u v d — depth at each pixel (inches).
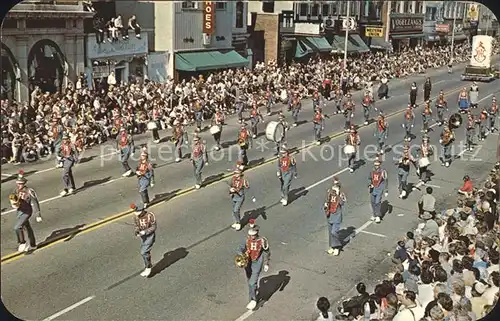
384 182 656.4
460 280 380.2
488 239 456.1
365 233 627.5
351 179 831.7
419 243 489.1
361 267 538.6
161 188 761.0
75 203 679.1
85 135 914.7
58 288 468.1
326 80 1494.8
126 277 499.5
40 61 960.9
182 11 1277.1
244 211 687.1
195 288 485.1
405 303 389.7
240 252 460.1
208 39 1348.4
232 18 1460.4
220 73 1317.7
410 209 713.6
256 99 1208.2
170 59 1270.9
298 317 441.1
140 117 1049.5
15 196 526.0
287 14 1630.2
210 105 1215.6
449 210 597.3
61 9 977.5
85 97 968.3
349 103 1149.1
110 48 1101.1
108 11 1154.7
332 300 469.4
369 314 389.1
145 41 1192.8
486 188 583.5
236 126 1173.1
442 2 1636.3
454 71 1633.9
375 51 1769.2
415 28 1779.0
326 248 583.5
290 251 572.4
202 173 840.9
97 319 419.8
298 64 1561.3
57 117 839.1
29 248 541.3
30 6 911.0
